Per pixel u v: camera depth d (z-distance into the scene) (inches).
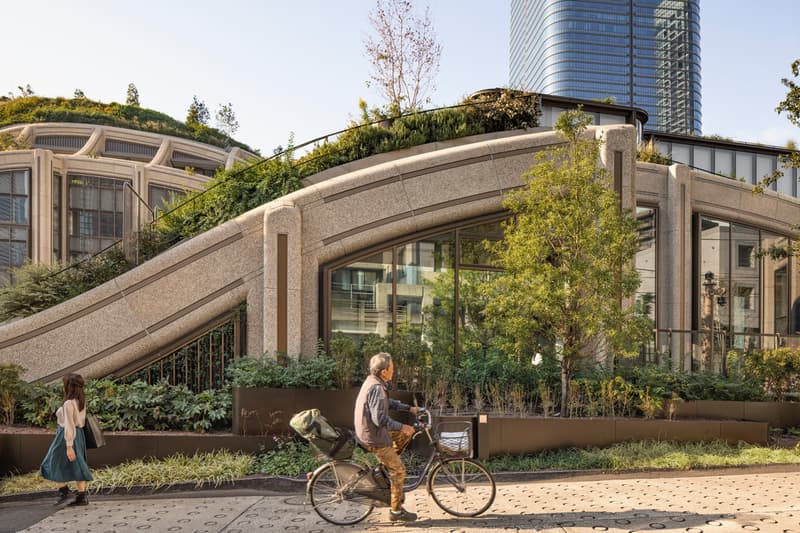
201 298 442.9
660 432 390.3
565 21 5940.0
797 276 680.4
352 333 475.5
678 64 5900.6
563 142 508.1
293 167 548.1
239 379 382.3
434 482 263.0
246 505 283.4
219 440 361.4
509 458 353.1
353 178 474.3
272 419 372.5
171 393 392.5
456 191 492.7
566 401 416.2
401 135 570.9
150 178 1086.4
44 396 376.8
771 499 278.7
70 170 1044.5
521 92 639.8
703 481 321.1
